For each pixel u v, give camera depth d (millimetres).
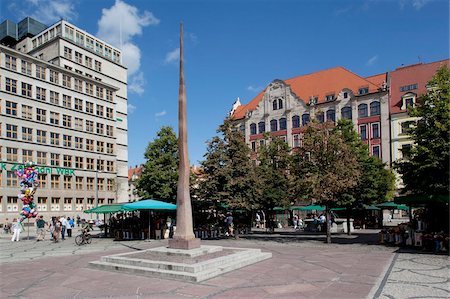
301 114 64875
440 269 13516
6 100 49875
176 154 39906
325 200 23266
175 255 15438
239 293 10242
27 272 14531
